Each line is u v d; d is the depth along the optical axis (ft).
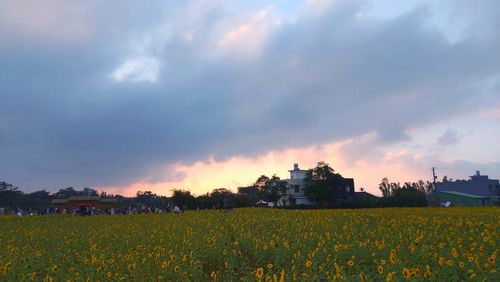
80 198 227.40
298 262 38.37
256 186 264.93
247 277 34.24
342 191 235.81
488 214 86.53
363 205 200.95
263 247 44.21
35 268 39.17
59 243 58.59
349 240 47.29
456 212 95.61
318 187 227.20
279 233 57.82
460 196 242.99
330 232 57.00
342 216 90.17
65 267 40.32
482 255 36.11
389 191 290.35
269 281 31.81
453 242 45.42
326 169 228.84
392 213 96.78
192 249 45.55
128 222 96.17
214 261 43.04
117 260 42.52
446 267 31.17
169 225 80.02
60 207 226.99
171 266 36.76
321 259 38.01
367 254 38.68
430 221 71.36
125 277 35.91
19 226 94.79
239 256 43.21
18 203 282.97
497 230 57.72
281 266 39.47
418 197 203.10
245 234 55.31
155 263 39.27
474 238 49.14
